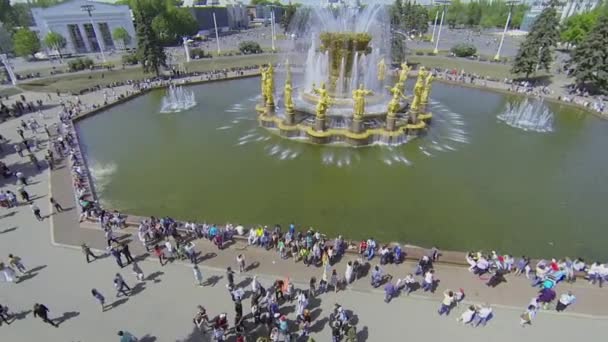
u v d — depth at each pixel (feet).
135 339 43.65
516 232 72.02
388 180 91.30
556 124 135.23
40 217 72.84
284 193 85.15
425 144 112.88
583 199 84.12
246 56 288.71
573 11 456.04
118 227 69.15
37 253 63.21
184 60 270.67
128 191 86.33
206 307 52.49
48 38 284.82
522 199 83.61
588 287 55.67
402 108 125.39
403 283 55.31
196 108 150.82
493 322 50.16
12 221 72.43
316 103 124.98
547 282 50.55
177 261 61.16
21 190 78.38
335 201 81.87
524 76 209.05
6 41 306.96
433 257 60.39
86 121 137.39
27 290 55.36
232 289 52.34
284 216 76.33
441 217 76.38
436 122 133.28
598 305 52.49
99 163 101.14
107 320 50.31
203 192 85.71
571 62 179.83
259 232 64.44
